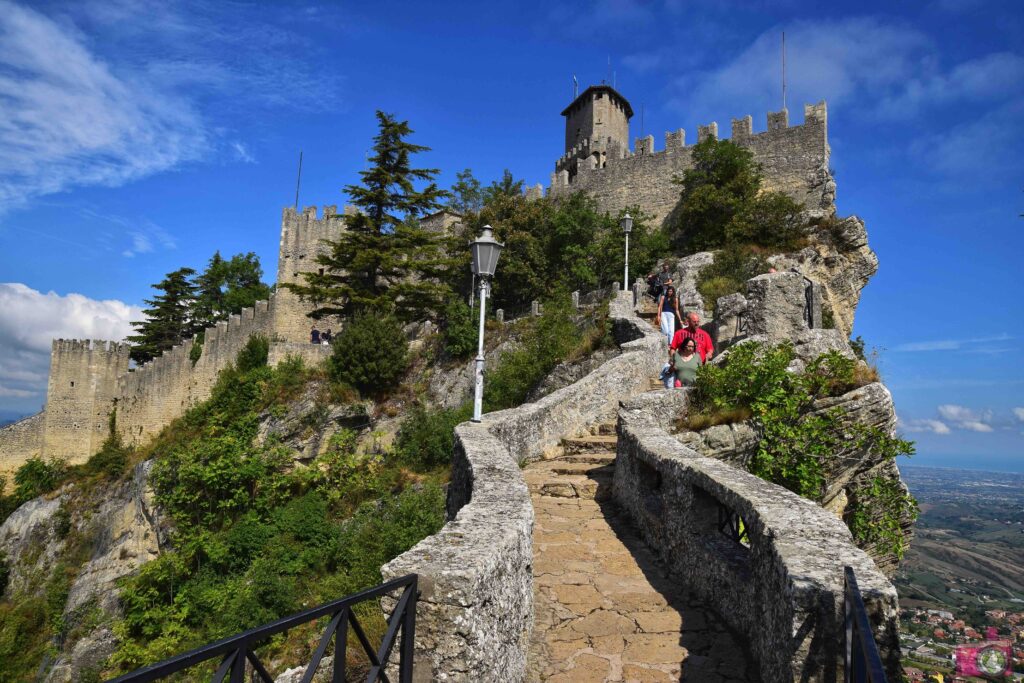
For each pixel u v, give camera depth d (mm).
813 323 12617
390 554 14891
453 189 57438
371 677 2539
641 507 6750
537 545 6414
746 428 8219
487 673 3182
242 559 22109
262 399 31688
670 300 15531
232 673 1880
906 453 8242
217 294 62000
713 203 32594
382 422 29062
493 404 19359
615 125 57062
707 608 4918
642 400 8641
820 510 3996
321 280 37406
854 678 2520
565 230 35719
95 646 23016
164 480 28562
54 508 38594
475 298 34906
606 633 4582
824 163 32875
